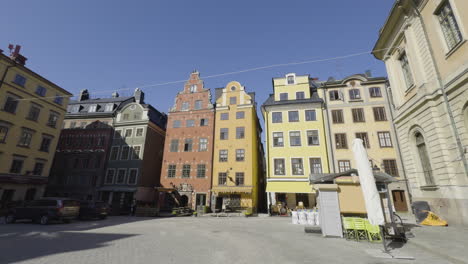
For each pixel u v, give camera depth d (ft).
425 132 43.47
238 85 104.58
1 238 31.76
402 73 52.95
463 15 35.78
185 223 54.65
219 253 24.66
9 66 79.56
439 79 40.42
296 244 29.12
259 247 27.53
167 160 100.68
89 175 104.78
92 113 114.52
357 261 21.47
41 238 32.09
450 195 36.99
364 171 26.99
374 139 77.82
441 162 39.01
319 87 90.17
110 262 20.68
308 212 52.11
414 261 21.18
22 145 82.48
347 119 82.48
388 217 36.04
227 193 88.74
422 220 40.27
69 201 52.85
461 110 36.27
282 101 91.56
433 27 41.98
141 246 27.61
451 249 22.93
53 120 95.35
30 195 85.05
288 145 84.53
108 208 66.74
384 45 58.29
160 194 96.27
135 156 103.45
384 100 81.46
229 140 96.68
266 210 113.29
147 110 110.42
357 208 33.96
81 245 27.71
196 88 110.52
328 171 77.87
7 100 78.84
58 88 98.27
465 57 35.12
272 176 81.87
